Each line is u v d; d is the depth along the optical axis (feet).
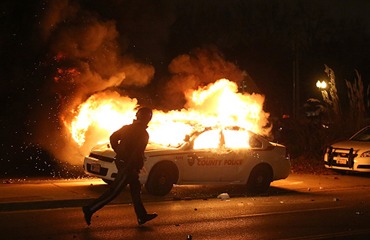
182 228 46.47
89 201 56.44
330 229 47.14
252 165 66.64
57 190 61.31
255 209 56.54
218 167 64.23
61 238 41.73
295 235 44.60
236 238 43.21
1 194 57.88
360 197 66.23
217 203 59.93
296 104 143.54
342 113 106.42
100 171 60.70
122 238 42.24
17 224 46.47
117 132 45.52
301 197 65.57
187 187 69.46
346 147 85.76
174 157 61.36
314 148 103.71
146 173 60.03
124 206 55.88
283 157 69.41
